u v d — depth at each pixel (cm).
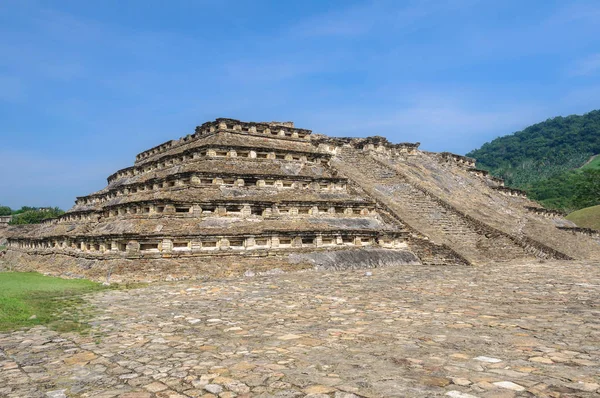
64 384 728
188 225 2412
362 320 1188
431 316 1227
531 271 2369
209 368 790
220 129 3228
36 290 1788
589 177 8644
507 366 763
